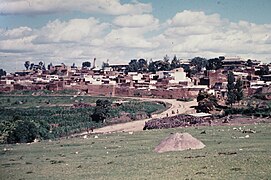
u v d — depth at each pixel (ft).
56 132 516.32
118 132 452.35
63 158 264.93
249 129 363.15
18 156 292.81
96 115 593.83
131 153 264.72
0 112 603.26
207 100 625.00
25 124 453.17
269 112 510.99
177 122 488.85
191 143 263.70
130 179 176.45
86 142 354.95
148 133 395.75
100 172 200.03
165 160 218.59
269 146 252.62
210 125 440.45
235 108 573.33
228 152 230.48
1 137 426.10
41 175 206.80
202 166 190.39
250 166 181.88
